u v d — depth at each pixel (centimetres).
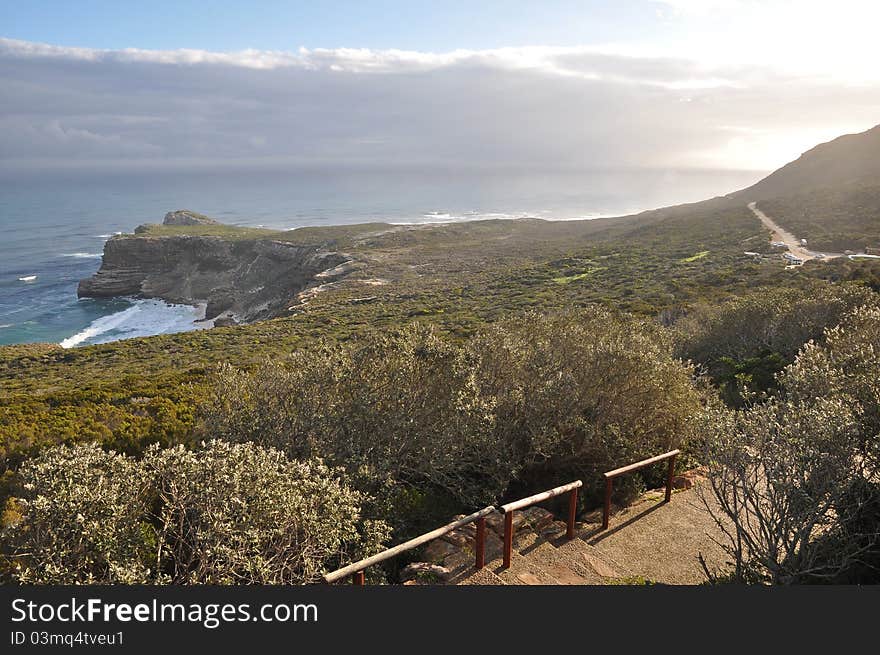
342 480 619
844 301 1639
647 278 4822
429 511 678
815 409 427
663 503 677
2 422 913
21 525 398
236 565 398
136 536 405
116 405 1050
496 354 828
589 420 759
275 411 744
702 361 1903
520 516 623
